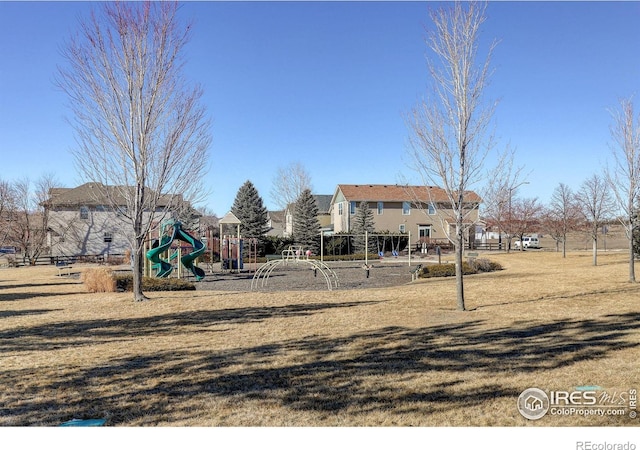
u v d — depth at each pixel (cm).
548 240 6412
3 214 4028
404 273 2336
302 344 690
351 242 4503
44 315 995
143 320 912
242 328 820
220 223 2667
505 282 1519
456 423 395
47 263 3794
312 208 4462
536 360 579
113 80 1072
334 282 1844
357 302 1119
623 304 1000
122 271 2558
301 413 421
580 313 906
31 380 525
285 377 527
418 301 1120
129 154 1102
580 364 556
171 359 612
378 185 5388
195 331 800
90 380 522
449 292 1283
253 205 4247
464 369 546
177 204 1356
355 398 456
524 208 5106
